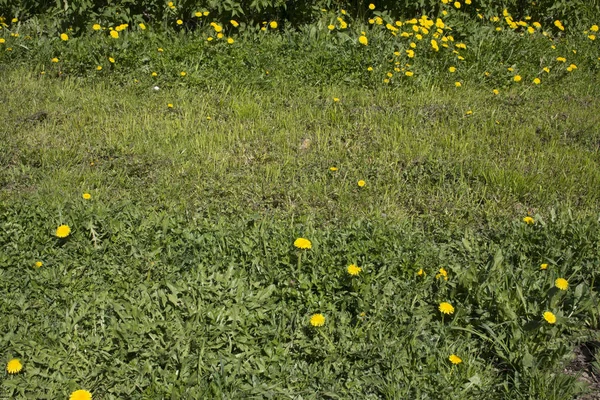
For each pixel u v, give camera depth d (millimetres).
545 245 3850
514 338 3115
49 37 7008
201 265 3465
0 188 4512
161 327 2998
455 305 3373
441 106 6121
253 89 6441
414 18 7801
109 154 5027
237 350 3014
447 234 4141
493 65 7121
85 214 3887
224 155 5137
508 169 5051
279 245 3705
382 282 3461
